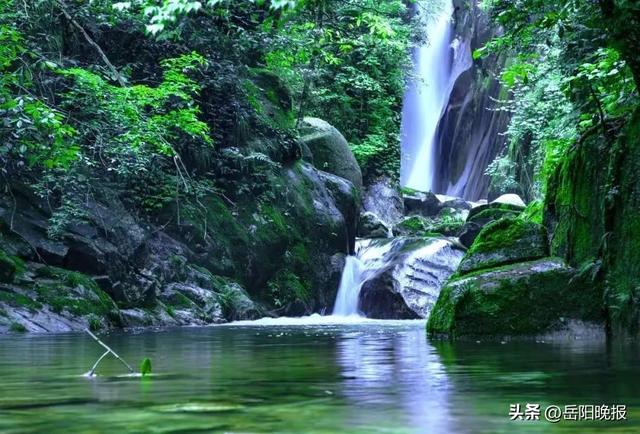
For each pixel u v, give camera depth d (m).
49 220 12.24
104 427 2.18
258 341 7.56
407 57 29.48
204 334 9.37
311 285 18.19
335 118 28.19
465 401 2.72
